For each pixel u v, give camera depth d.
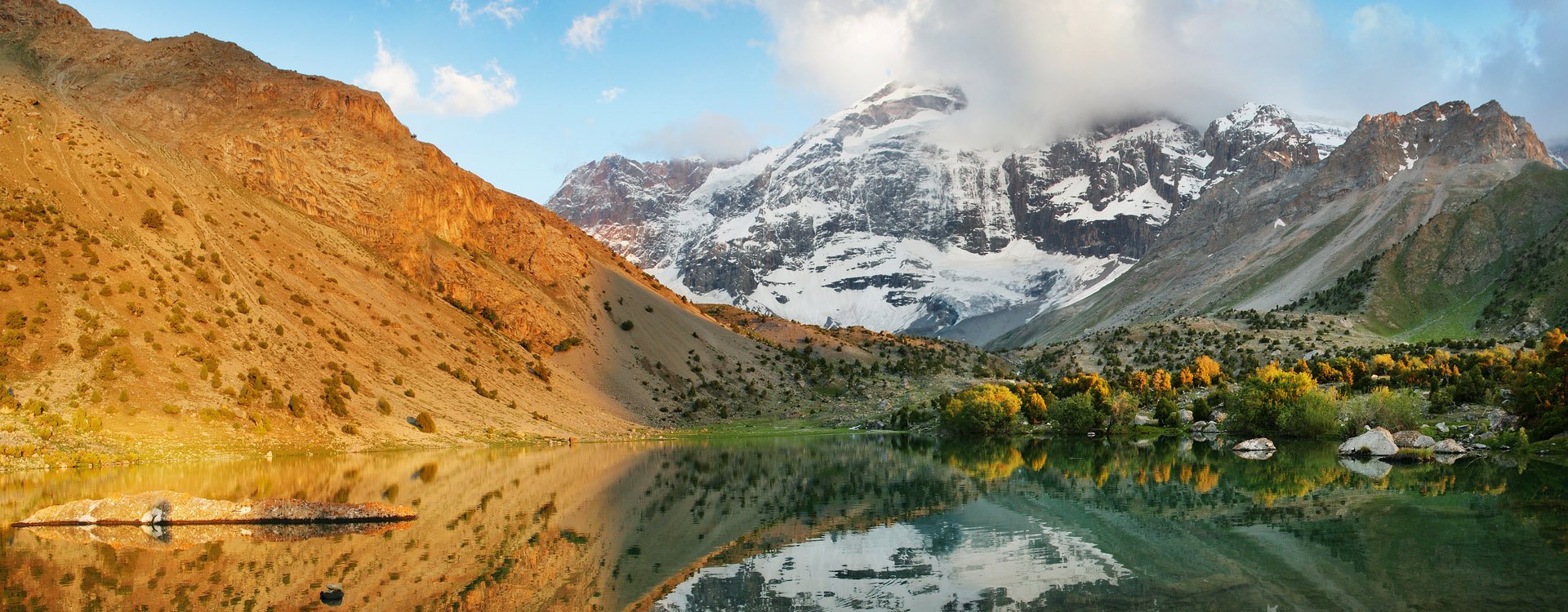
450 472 108.25
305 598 47.78
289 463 112.75
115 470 99.06
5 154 153.75
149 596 47.66
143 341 127.88
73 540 62.44
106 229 148.38
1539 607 46.06
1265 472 110.25
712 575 55.16
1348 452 131.38
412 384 168.00
